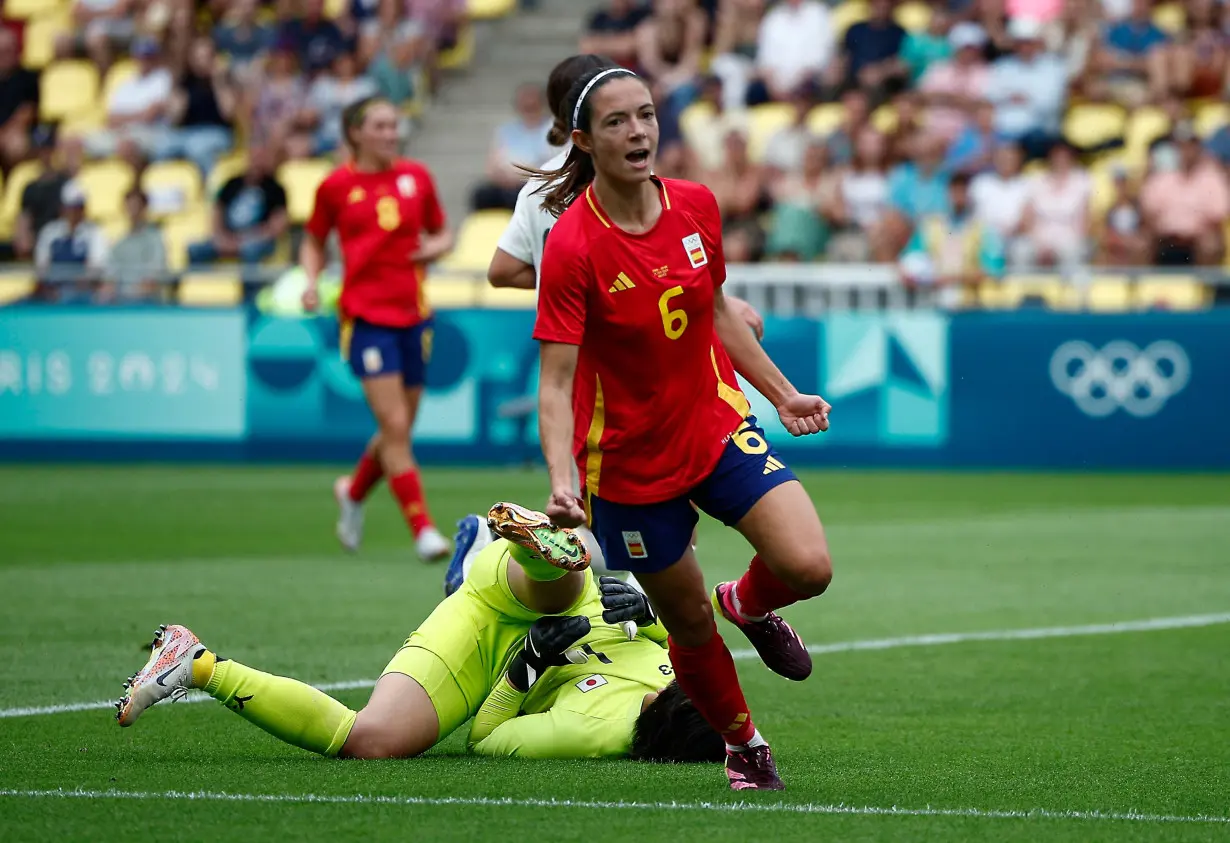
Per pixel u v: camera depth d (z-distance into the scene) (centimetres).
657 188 1543
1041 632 2655
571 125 1506
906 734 1888
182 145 7194
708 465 1519
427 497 4791
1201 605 2939
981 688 2191
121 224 6950
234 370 6056
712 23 7025
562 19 7838
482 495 4847
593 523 1577
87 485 5275
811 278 5831
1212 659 2412
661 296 1501
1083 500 4728
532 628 1764
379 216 3481
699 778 1614
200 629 2653
